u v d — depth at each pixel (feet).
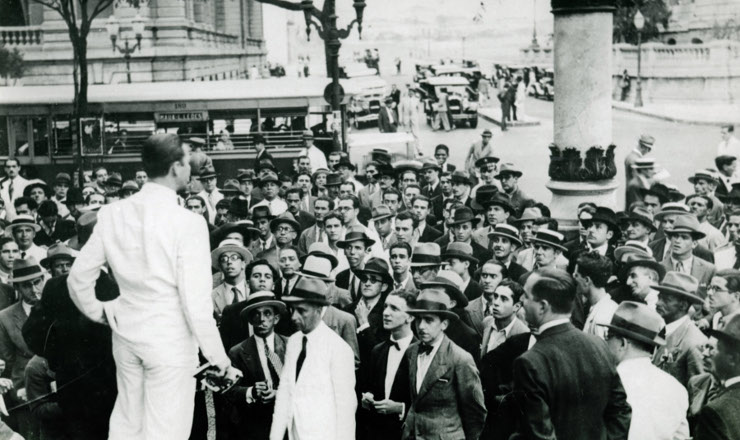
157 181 16.43
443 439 20.27
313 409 20.10
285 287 30.04
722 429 15.97
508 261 30.81
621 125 110.63
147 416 15.87
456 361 20.40
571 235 37.09
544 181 77.61
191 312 15.62
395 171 48.24
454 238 36.09
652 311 18.95
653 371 18.90
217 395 23.22
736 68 124.26
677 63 130.00
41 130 67.77
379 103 108.06
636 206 39.01
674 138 97.40
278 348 22.98
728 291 24.61
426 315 20.15
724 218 39.99
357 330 26.66
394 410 21.30
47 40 100.32
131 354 16.02
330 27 60.54
